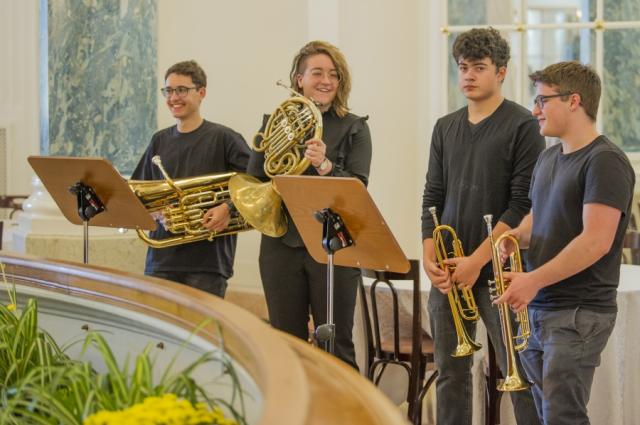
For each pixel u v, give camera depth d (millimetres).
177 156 5637
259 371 2391
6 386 3316
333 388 2213
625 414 5406
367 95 8500
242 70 9219
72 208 5117
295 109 4590
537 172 4273
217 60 9320
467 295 4652
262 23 9109
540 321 4121
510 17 8266
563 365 4012
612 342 5227
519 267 4348
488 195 4668
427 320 5867
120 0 9250
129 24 9266
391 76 8555
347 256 4148
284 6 9000
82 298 3994
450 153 4820
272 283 4852
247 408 2697
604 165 3922
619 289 5422
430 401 6441
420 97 8562
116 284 3795
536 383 4297
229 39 9258
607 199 3891
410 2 8516
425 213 4934
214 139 5609
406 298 5875
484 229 4676
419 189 8633
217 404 2799
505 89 8305
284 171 4625
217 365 3053
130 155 9328
